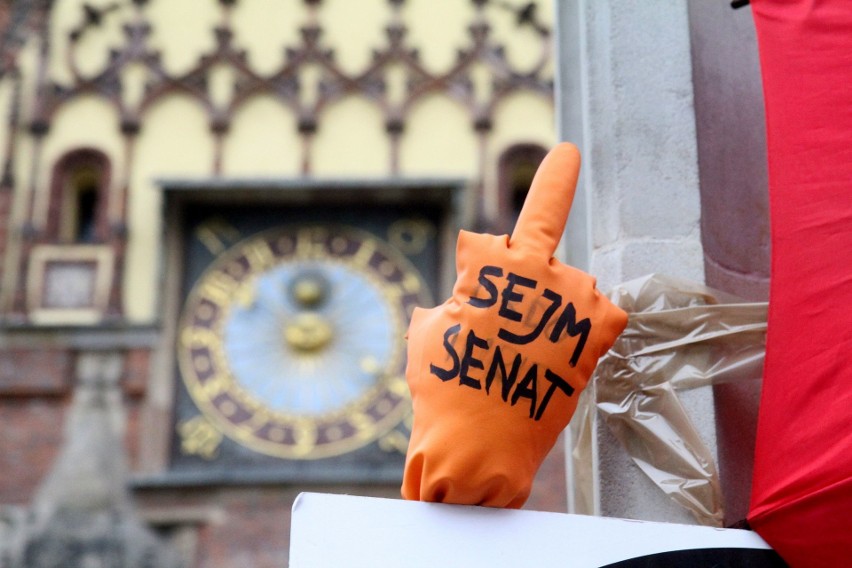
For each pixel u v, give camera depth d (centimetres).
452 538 359
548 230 392
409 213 1675
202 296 1634
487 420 368
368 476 1549
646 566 360
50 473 1539
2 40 1727
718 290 445
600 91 470
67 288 1627
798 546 364
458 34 1741
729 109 487
